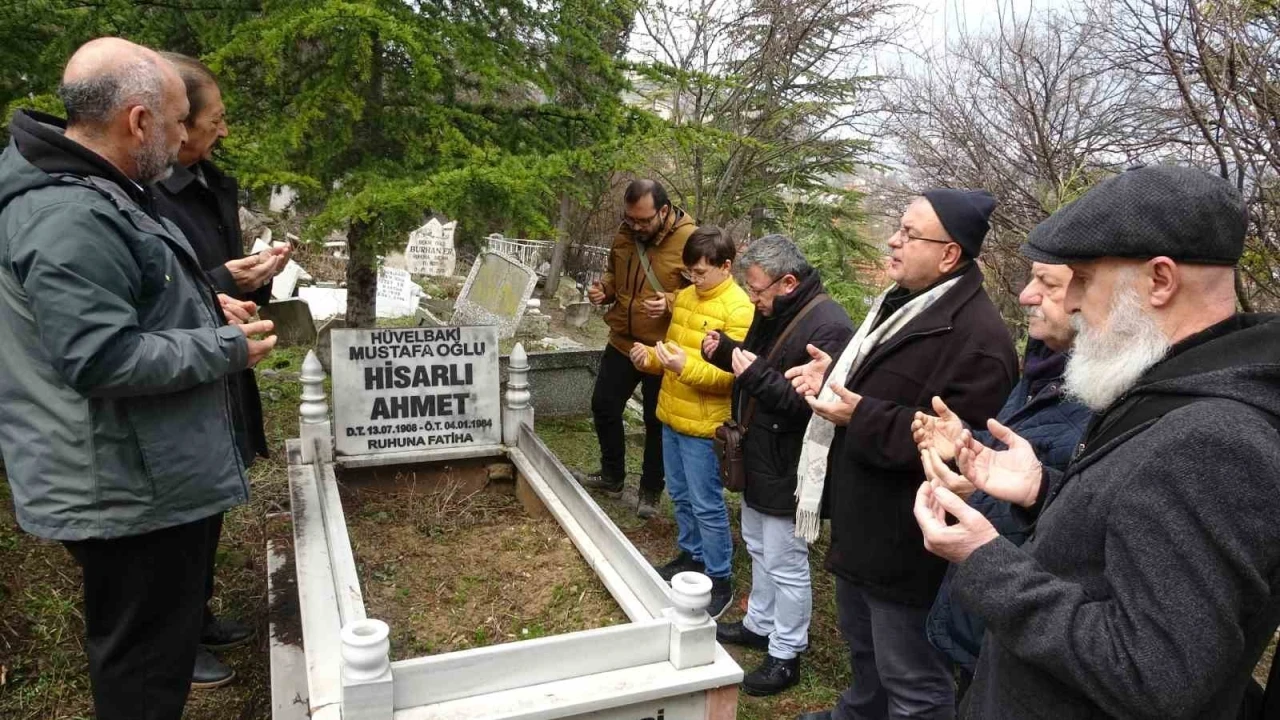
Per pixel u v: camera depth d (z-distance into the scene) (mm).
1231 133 3400
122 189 1947
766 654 3156
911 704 2141
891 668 2162
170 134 2018
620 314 4070
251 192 3705
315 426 3314
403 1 3842
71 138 1928
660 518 4312
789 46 6805
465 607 2617
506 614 2568
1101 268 1189
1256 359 1070
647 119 4691
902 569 2102
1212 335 1126
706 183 7977
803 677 3035
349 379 3389
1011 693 1281
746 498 2891
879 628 2172
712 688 2008
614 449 4402
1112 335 1176
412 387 3484
